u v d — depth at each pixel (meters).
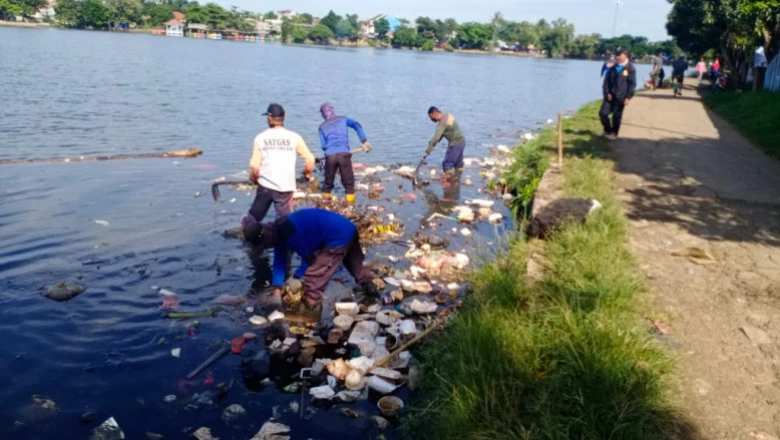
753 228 7.26
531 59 138.62
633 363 3.89
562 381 3.77
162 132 15.24
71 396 4.33
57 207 8.57
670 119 18.55
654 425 3.49
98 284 6.12
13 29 97.94
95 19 125.12
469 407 3.69
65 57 41.62
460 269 6.95
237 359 4.95
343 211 8.88
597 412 3.51
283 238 5.61
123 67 36.72
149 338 5.17
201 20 147.12
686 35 34.94
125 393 4.41
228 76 35.69
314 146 14.65
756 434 3.50
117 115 17.52
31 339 5.04
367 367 4.84
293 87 31.02
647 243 6.66
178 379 4.62
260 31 154.62
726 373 4.12
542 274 5.57
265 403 4.39
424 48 159.38
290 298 6.04
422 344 5.16
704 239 6.83
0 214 8.13
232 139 14.81
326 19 166.00
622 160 11.37
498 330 4.27
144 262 6.73
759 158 12.03
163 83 28.34
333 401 4.45
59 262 6.62
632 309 4.86
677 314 4.95
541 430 3.38
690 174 10.19
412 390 4.59
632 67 13.41
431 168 12.94
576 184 8.64
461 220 9.05
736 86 29.98
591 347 4.02
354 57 84.12
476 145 16.39
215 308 5.76
